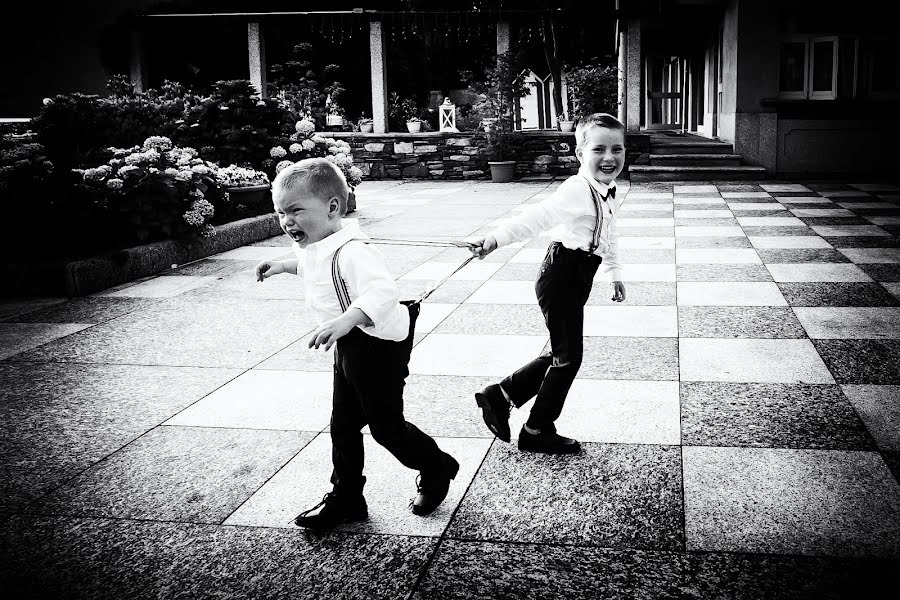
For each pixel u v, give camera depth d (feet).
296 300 18.08
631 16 46.70
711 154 47.16
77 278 18.67
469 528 7.95
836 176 45.91
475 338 14.70
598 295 17.90
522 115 61.00
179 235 22.53
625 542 7.59
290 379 12.66
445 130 50.93
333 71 59.26
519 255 23.17
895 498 8.24
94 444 10.28
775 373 12.30
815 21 45.14
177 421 11.01
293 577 7.17
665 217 30.35
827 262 20.93
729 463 9.20
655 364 12.91
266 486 8.99
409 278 20.04
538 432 9.53
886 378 11.90
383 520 8.16
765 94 46.03
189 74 57.11
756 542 7.50
